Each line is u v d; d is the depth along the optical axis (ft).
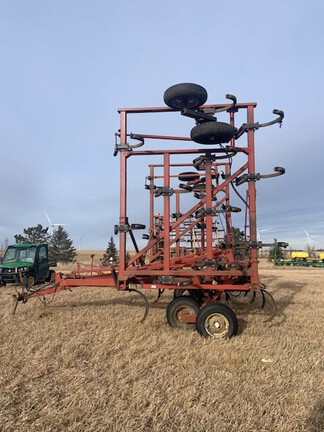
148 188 39.27
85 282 29.63
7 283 61.52
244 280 26.96
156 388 14.79
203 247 38.68
